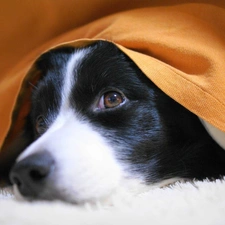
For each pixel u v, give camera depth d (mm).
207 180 995
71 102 1115
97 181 935
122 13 1223
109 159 995
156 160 1077
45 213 693
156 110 1104
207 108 990
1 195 1081
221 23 1185
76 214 698
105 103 1100
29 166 883
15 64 1487
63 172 899
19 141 1427
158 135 1089
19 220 666
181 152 1116
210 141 1163
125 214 702
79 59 1169
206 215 699
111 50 1156
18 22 1417
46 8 1358
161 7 1234
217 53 1070
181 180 1096
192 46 1068
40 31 1419
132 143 1052
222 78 1019
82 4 1326
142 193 967
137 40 1102
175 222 668
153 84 1117
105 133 1045
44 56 1271
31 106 1317
